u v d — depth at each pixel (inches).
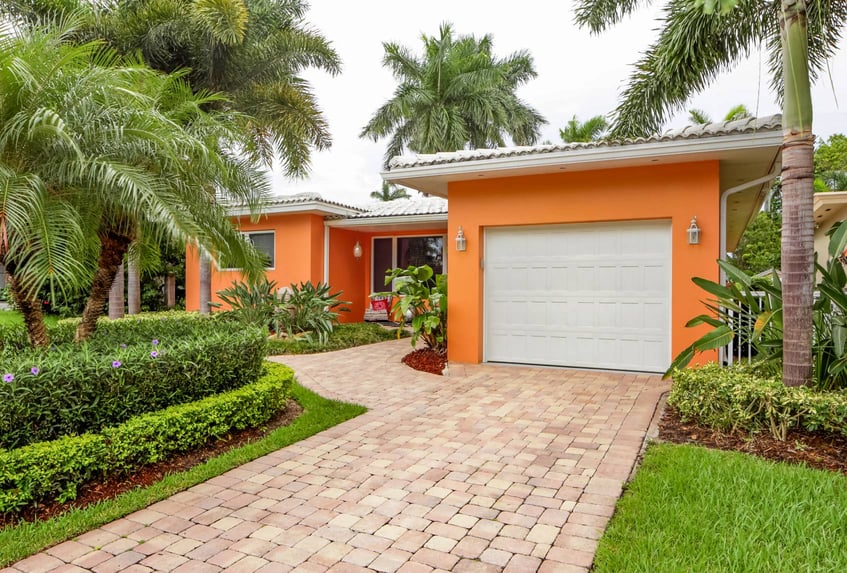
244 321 436.5
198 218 234.8
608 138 306.7
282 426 223.9
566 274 341.1
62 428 155.5
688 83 305.6
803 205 197.5
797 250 197.8
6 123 185.0
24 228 169.9
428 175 340.5
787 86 201.2
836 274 211.5
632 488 150.7
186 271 647.8
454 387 291.1
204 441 191.6
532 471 167.9
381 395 274.4
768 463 163.9
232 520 137.5
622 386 286.7
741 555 111.3
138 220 213.6
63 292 180.4
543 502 145.3
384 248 652.1
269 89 527.5
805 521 123.8
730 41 291.0
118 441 160.9
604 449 187.3
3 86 183.2
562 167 313.9
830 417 174.9
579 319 338.3
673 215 306.0
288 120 530.3
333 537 127.8
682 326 305.4
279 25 557.3
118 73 216.7
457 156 334.3
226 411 199.6
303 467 174.9
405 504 145.6
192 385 197.5
